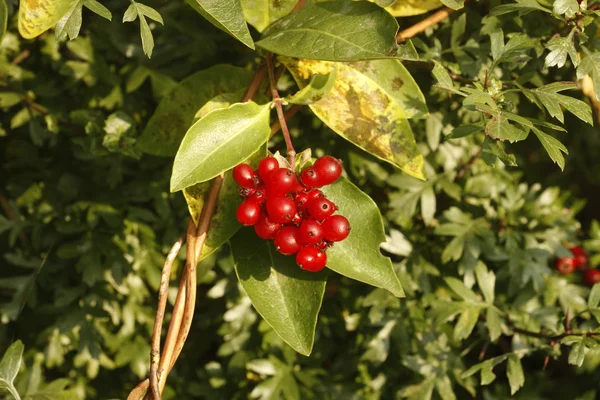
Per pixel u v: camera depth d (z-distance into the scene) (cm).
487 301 48
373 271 37
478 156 51
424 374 50
